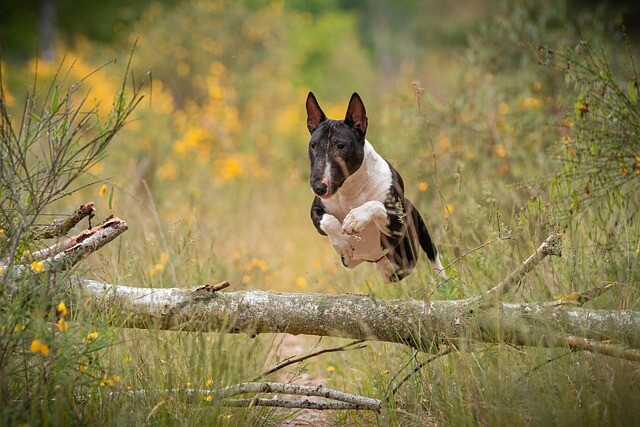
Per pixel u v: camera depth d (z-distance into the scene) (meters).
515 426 7.16
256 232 15.92
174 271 10.16
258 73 30.44
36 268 7.33
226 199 18.39
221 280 10.84
